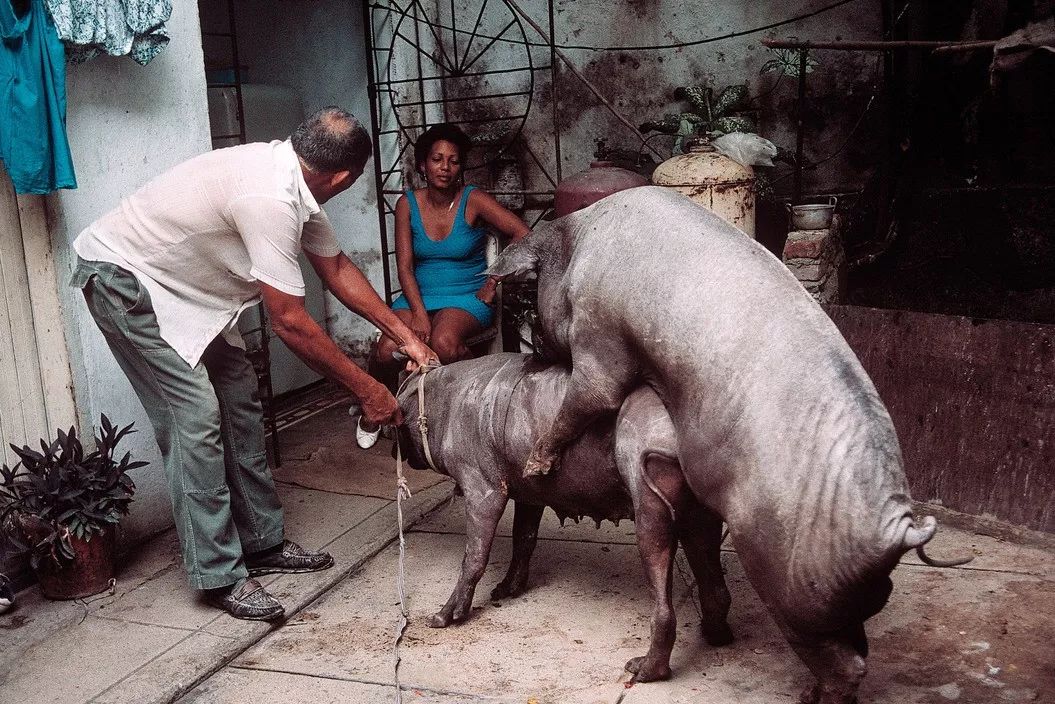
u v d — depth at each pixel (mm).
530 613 3406
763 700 2803
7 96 3301
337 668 3119
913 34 5695
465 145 4969
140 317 3295
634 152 6031
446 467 3355
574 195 4715
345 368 3230
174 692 2992
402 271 5035
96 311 3338
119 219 3326
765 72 6051
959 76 5578
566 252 2924
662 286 2500
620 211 2693
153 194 3283
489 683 2975
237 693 3018
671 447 2609
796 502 2244
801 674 2932
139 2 3654
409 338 3541
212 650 3199
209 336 3387
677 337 2451
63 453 3611
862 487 2154
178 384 3336
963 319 3865
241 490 3686
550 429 2928
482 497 3248
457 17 6410
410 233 5070
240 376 3625
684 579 3594
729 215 4781
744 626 3240
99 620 3467
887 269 5719
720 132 5492
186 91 4270
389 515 4305
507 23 6359
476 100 6492
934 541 3809
